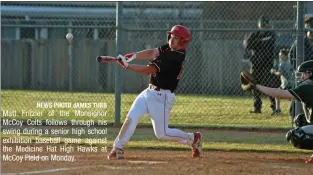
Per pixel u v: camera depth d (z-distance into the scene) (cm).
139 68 1984
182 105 4112
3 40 5356
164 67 2009
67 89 5262
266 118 3444
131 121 2059
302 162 2088
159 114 2059
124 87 5184
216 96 4941
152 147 2383
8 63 5381
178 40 2041
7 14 5316
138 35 5172
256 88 1955
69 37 2570
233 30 2919
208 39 5144
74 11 5369
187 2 5391
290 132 2105
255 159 2136
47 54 5309
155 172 1795
